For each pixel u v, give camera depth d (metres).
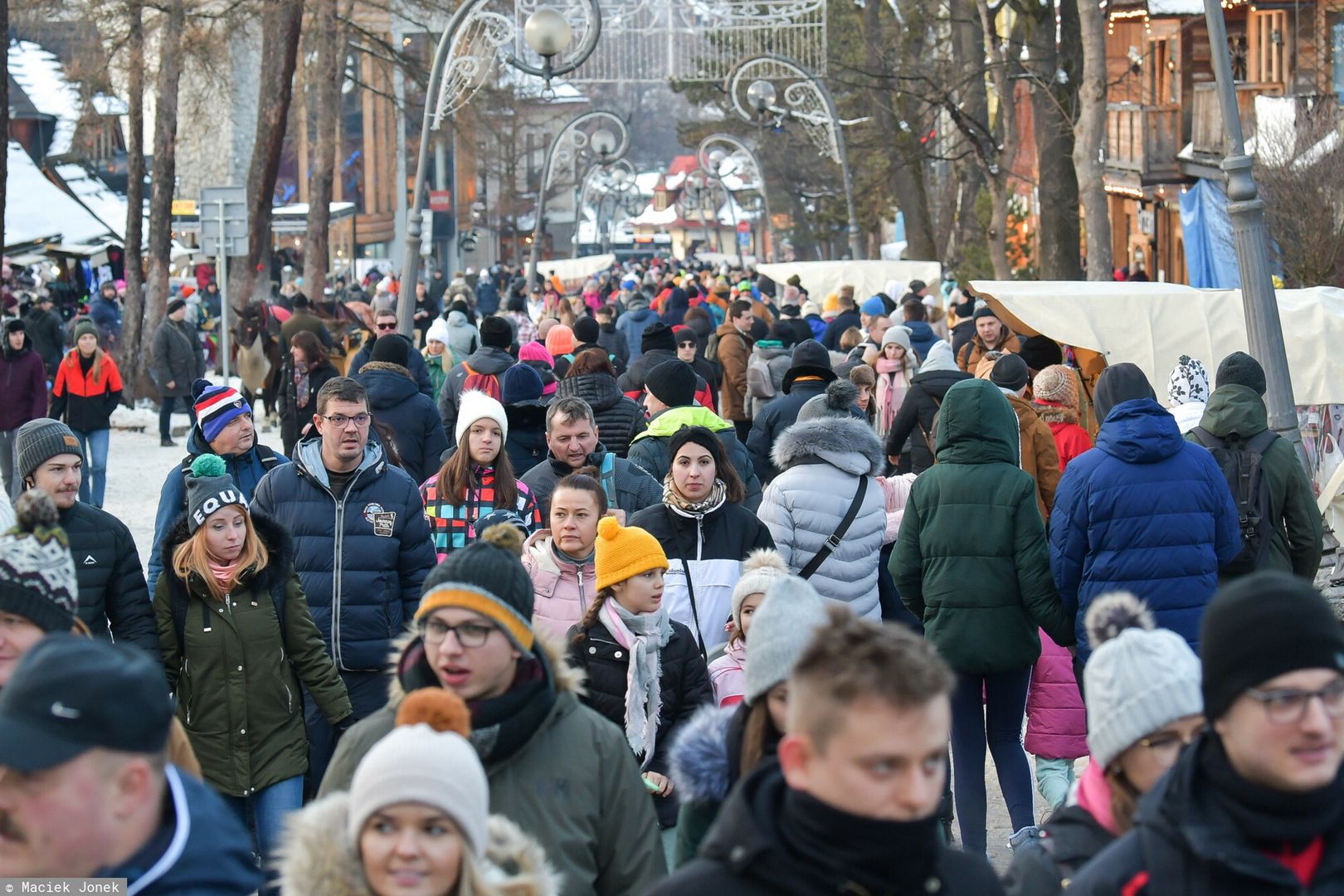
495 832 9.48
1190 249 70.31
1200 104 79.75
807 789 7.48
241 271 81.00
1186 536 17.95
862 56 111.44
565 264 142.75
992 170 76.44
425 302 84.25
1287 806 7.51
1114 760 9.41
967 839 18.58
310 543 18.53
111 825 8.23
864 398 33.94
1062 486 18.41
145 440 64.25
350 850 8.87
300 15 80.31
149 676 8.38
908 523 19.11
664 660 14.98
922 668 7.31
